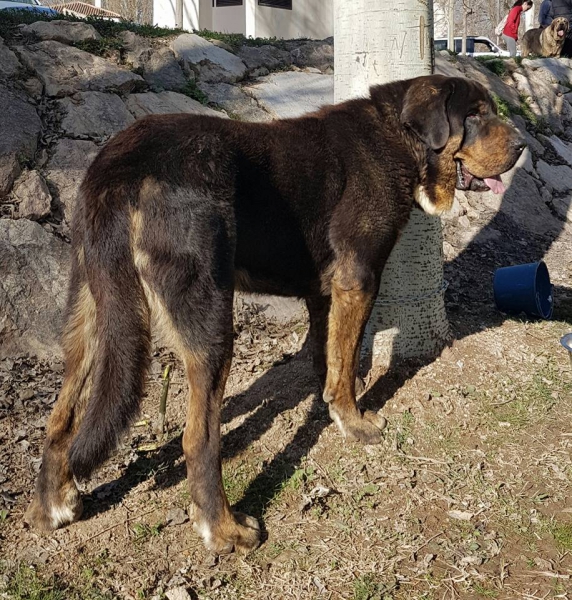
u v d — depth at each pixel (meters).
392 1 1.64
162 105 2.54
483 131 1.50
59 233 2.00
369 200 1.42
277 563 1.21
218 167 1.23
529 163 3.22
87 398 1.25
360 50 1.68
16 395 1.61
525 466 1.47
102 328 1.15
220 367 1.20
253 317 2.02
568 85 4.11
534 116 3.65
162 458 1.46
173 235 1.17
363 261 1.43
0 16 2.69
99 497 1.34
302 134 1.40
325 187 1.38
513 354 1.86
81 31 2.67
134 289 1.17
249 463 1.45
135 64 2.68
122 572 1.17
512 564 1.21
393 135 1.48
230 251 1.22
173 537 1.25
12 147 2.09
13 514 1.28
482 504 1.35
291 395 1.66
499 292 2.14
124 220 1.16
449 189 1.56
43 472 1.25
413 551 1.23
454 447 1.52
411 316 1.73
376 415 1.56
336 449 1.49
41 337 1.79
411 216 1.69
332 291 1.46
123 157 1.18
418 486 1.40
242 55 3.08
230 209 1.23
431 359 1.77
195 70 2.81
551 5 5.41
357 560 1.21
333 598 1.13
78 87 2.43
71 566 1.18
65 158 2.17
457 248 2.62
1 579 1.13
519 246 2.73
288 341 1.95
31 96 2.34
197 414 1.19
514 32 6.25
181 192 1.18
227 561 1.21
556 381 1.77
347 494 1.37
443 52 3.87
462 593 1.14
